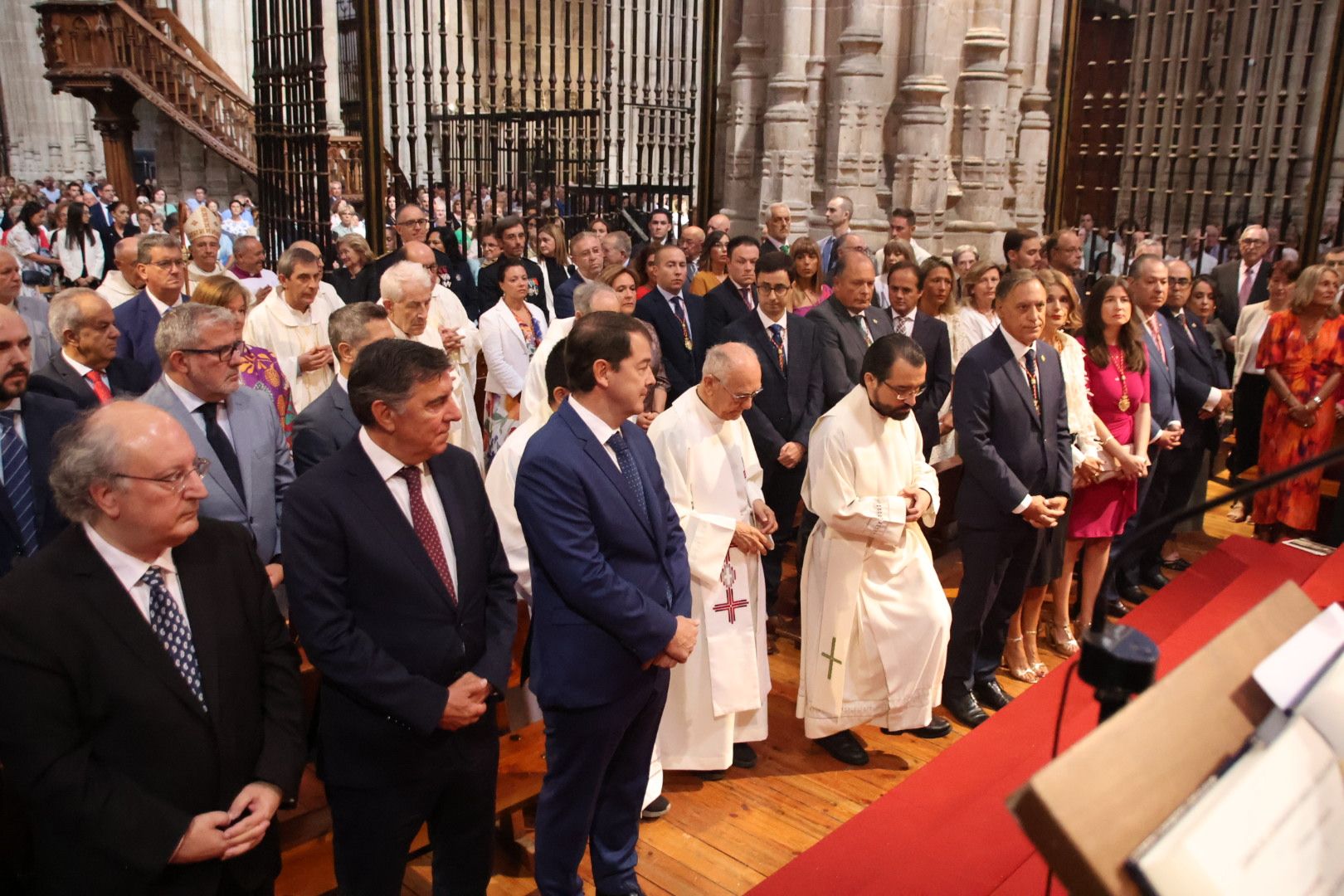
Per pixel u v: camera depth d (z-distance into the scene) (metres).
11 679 1.87
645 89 10.02
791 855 3.23
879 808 2.64
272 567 3.20
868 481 3.61
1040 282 3.86
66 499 1.95
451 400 2.35
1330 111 8.52
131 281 5.40
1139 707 0.93
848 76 8.55
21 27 19.44
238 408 3.26
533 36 16.34
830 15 8.75
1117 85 9.22
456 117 8.70
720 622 3.48
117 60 15.73
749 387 3.43
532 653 2.69
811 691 3.76
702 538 3.45
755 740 3.75
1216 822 0.85
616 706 2.58
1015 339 3.90
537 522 2.52
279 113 6.87
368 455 2.36
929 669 3.73
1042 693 3.13
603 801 2.80
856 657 3.73
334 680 2.28
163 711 1.98
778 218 7.37
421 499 2.41
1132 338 4.55
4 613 1.88
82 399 3.50
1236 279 7.29
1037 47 9.50
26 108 19.73
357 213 13.98
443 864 2.58
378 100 6.04
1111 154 9.20
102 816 1.89
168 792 1.99
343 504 2.29
